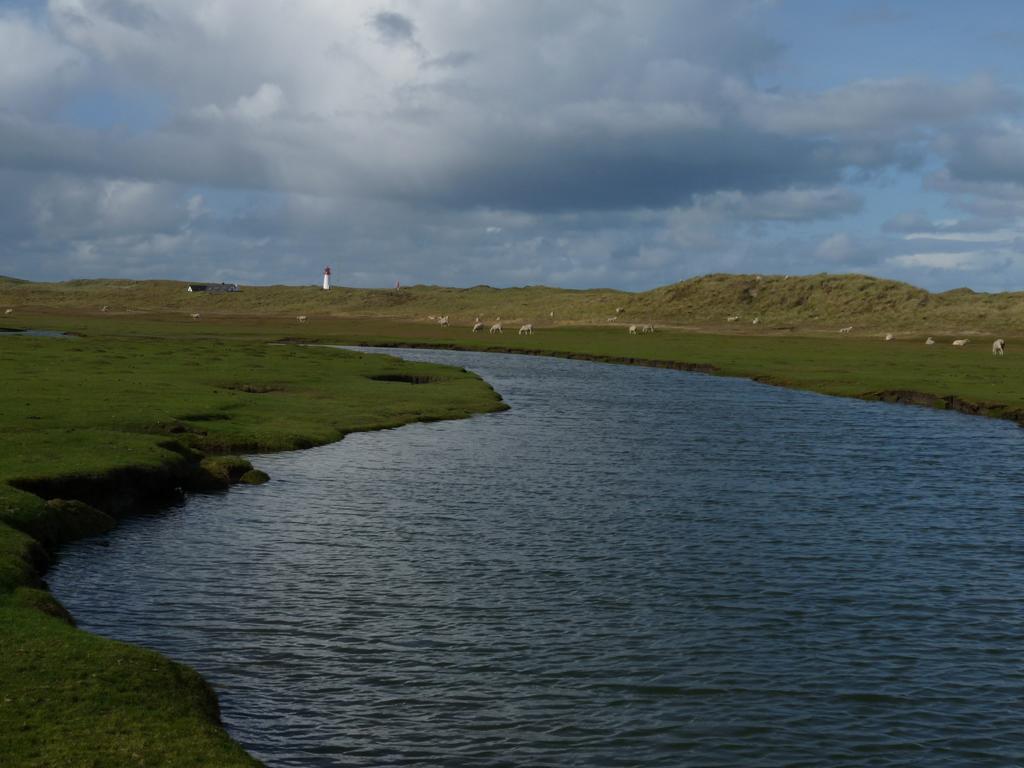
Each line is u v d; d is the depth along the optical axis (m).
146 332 133.50
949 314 182.75
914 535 29.64
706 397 72.94
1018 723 16.88
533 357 118.25
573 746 15.74
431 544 27.36
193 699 15.91
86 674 15.73
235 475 35.78
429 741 15.77
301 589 23.11
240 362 77.12
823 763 15.40
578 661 19.09
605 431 52.12
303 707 16.84
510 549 26.97
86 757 12.92
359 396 60.88
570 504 32.97
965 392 71.69
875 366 99.00
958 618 22.06
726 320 192.50
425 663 18.86
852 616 22.03
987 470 41.53
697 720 16.73
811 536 29.22
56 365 65.69
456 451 43.88
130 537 27.31
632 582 24.12
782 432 53.16
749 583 24.28
